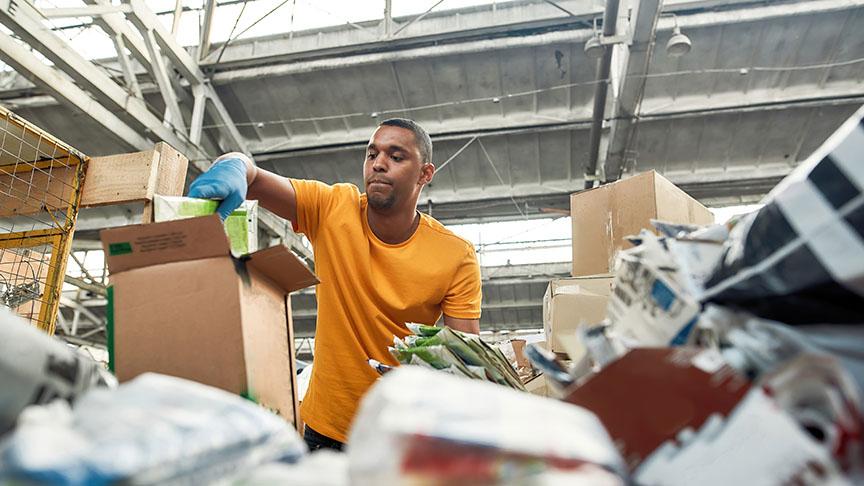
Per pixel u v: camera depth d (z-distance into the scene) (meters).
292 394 0.67
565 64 4.18
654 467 0.35
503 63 4.19
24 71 2.79
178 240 0.59
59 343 0.42
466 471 0.24
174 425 0.30
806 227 0.39
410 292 1.18
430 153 1.28
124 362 0.57
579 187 5.01
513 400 0.31
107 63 4.32
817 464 0.30
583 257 1.69
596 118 4.10
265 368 0.61
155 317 0.58
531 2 3.98
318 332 1.17
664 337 0.45
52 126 4.34
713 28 3.81
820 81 4.12
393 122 1.23
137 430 0.28
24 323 0.39
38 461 0.24
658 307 0.46
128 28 3.45
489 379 0.71
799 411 0.33
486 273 6.20
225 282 0.59
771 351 0.36
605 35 3.53
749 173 4.73
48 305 1.22
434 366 0.72
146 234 0.59
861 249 0.36
